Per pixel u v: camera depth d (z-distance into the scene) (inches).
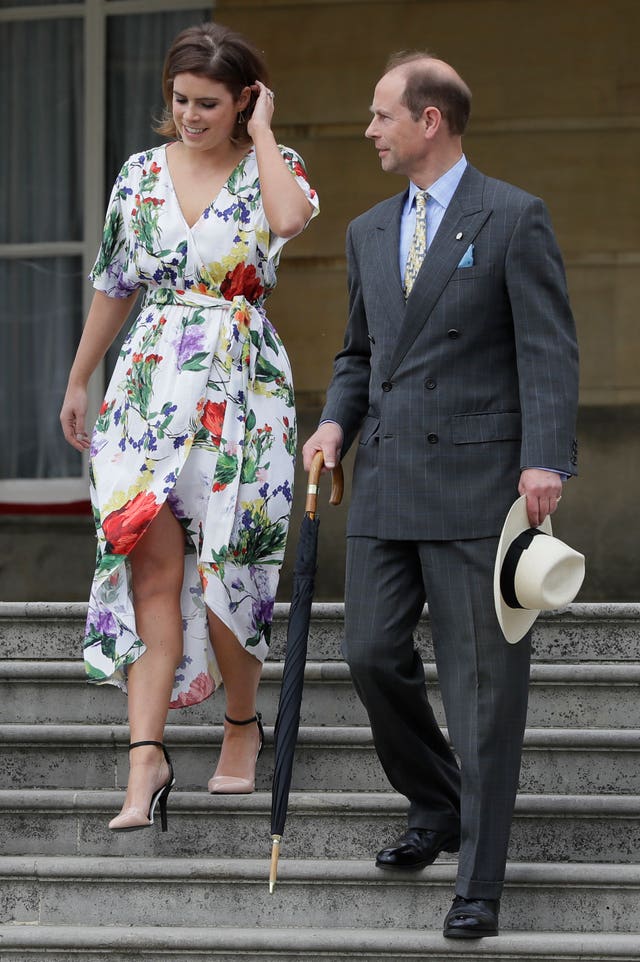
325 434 572.4
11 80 1154.7
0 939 560.1
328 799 607.5
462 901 546.0
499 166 1072.8
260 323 614.9
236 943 555.2
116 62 1146.7
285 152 621.0
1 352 1155.3
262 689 676.1
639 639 701.3
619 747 635.5
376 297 564.1
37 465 1144.2
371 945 548.4
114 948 557.9
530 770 640.4
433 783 576.1
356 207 1077.8
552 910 571.8
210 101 592.4
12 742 649.0
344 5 1082.7
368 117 1077.8
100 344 635.5
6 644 718.5
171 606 604.7
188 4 1132.5
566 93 1067.9
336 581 1067.3
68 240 1151.0
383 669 556.1
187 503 605.3
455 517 544.7
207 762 647.8
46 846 616.1
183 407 600.1
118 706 682.2
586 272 1063.6
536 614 550.6
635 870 571.8
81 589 1107.3
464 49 1075.3
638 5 1063.6
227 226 603.5
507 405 549.6
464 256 547.2
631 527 1051.3
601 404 1058.1
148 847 612.7
